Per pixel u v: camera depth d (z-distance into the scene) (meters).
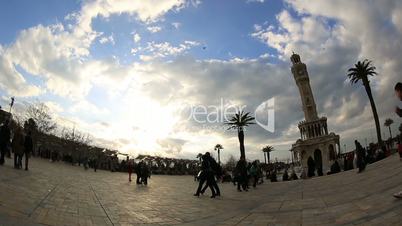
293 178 26.42
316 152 89.50
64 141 56.53
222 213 9.16
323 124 92.50
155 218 8.12
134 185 18.80
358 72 47.53
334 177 18.11
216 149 79.38
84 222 6.74
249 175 18.81
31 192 8.93
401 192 7.00
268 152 92.56
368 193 9.08
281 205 9.86
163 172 43.41
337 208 7.98
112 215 7.95
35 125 46.66
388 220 5.78
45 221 6.11
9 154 19.77
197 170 36.09
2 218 5.53
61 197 9.38
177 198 12.59
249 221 7.73
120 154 47.16
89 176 23.06
